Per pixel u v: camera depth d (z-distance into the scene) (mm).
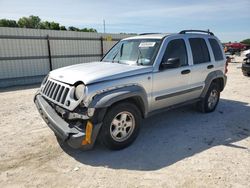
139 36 5254
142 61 4480
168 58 4609
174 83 4750
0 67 11531
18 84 12094
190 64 5121
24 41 12219
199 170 3389
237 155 3838
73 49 14406
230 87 9633
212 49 5816
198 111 6074
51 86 4141
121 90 3762
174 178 3197
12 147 4125
